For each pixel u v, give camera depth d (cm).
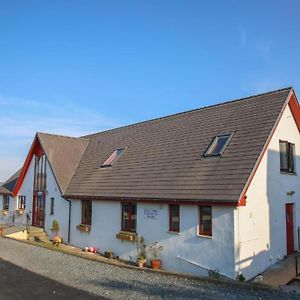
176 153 1945
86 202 2295
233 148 1656
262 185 1592
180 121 2288
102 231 2100
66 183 2544
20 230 2669
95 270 1486
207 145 1820
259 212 1555
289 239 1789
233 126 1825
